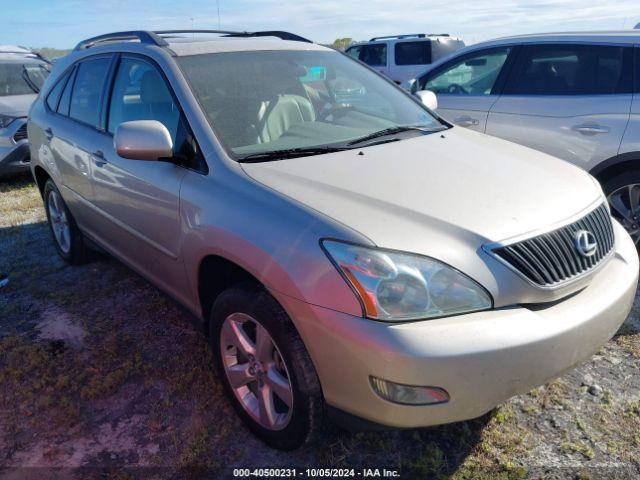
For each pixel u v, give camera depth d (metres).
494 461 2.44
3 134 7.35
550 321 2.10
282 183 2.43
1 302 4.09
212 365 3.17
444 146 2.99
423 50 12.98
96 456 2.54
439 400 1.97
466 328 1.97
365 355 1.96
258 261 2.25
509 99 4.94
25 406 2.89
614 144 4.28
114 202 3.45
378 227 2.09
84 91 4.03
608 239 2.56
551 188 2.52
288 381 2.34
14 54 9.40
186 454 2.52
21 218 6.09
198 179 2.69
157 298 4.02
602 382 2.92
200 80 3.02
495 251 2.10
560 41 4.71
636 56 4.30
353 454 2.51
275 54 3.45
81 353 3.35
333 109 3.34
